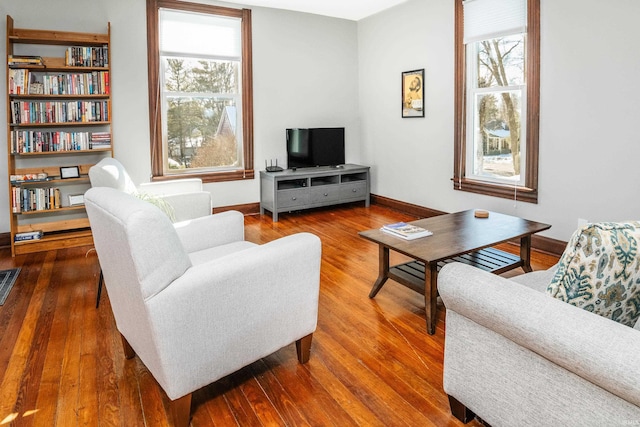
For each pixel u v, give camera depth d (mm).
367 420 1664
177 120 4887
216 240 2488
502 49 4051
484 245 2496
